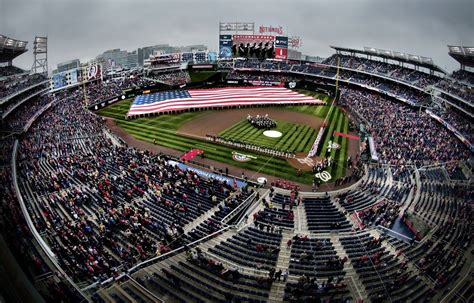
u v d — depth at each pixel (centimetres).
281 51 10912
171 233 3159
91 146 5403
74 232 3022
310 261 2880
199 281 2509
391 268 2816
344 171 5091
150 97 9075
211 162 5291
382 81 9988
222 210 3703
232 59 11781
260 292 2450
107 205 3603
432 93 8106
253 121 7012
